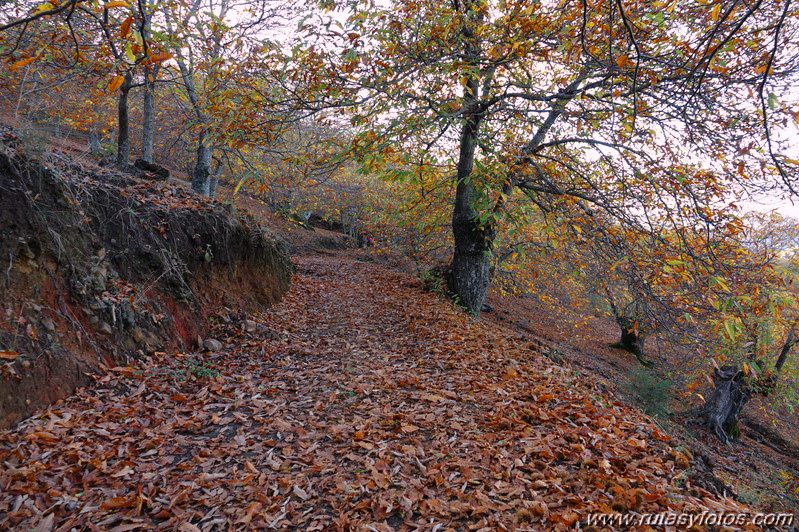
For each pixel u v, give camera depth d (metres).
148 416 4.27
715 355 5.60
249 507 3.05
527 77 8.54
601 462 3.47
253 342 7.09
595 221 7.26
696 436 11.67
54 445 3.50
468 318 9.99
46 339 4.33
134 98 16.00
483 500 3.06
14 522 2.68
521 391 5.25
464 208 11.10
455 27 6.47
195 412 4.52
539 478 3.32
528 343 7.95
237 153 9.77
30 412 3.81
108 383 4.65
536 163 8.16
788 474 10.01
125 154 8.45
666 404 7.64
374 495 3.19
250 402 4.93
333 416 4.62
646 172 6.92
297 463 3.65
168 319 6.17
